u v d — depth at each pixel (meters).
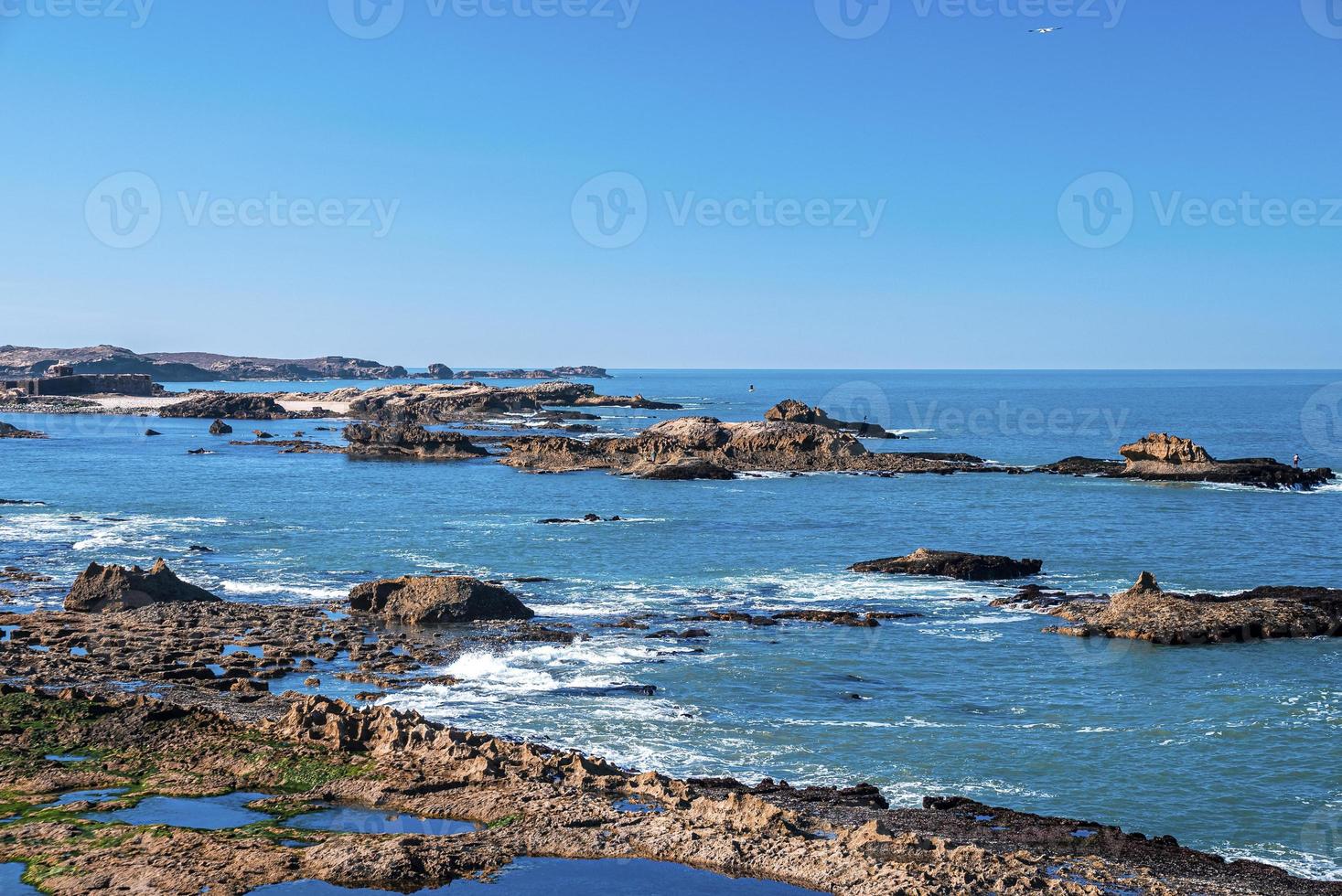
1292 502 99.94
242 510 93.12
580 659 43.72
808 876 22.81
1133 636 48.44
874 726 36.09
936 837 25.91
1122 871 24.16
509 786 27.28
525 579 61.22
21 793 26.62
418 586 50.88
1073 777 31.75
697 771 31.73
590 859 23.52
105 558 67.12
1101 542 77.19
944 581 62.06
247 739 30.48
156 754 29.33
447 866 22.72
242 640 44.97
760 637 48.06
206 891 21.33
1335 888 24.11
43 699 33.69
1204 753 33.72
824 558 70.19
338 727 30.30
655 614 52.47
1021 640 48.09
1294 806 29.81
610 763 31.95
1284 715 37.56
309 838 24.06
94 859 22.67
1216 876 24.53
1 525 81.25
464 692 38.81
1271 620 49.38
